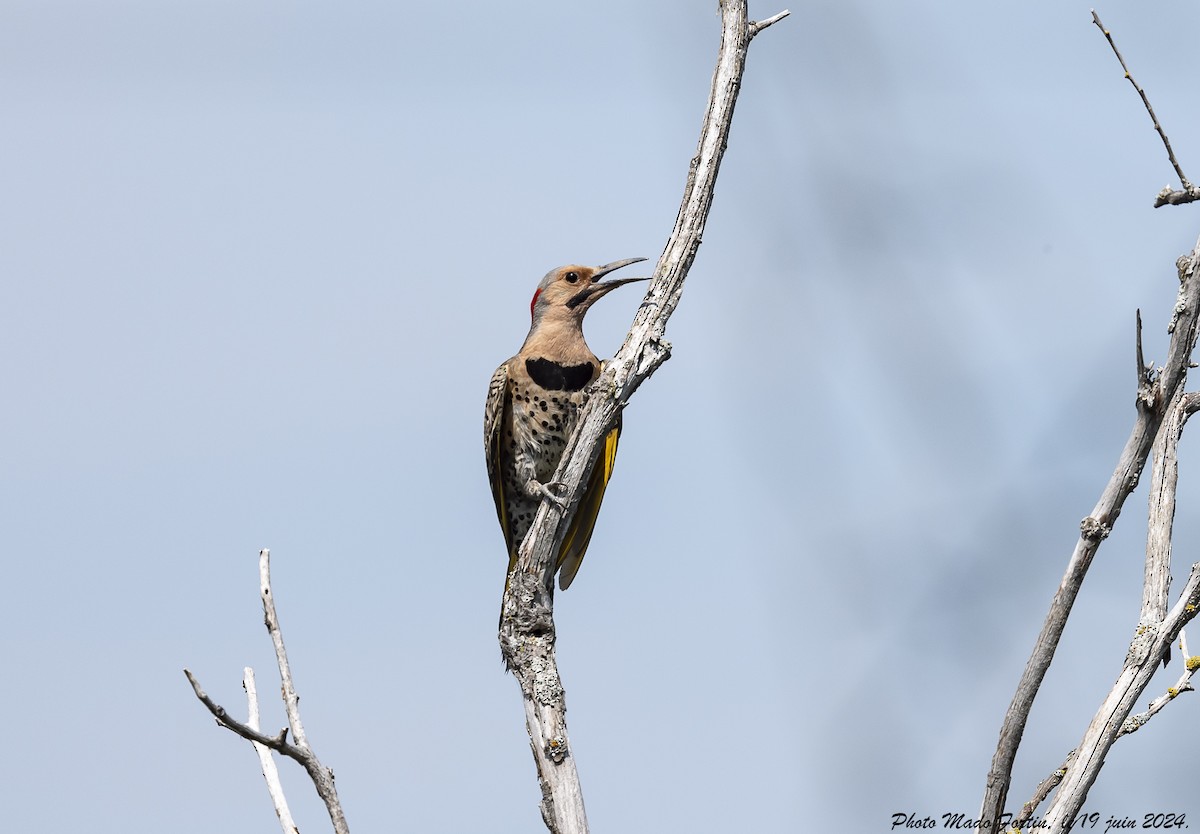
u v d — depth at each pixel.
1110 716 7.19
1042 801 7.29
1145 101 6.91
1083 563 7.07
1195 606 7.28
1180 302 6.91
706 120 9.88
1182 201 6.88
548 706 9.29
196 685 6.95
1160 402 6.96
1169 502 7.73
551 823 8.95
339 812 7.18
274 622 7.66
